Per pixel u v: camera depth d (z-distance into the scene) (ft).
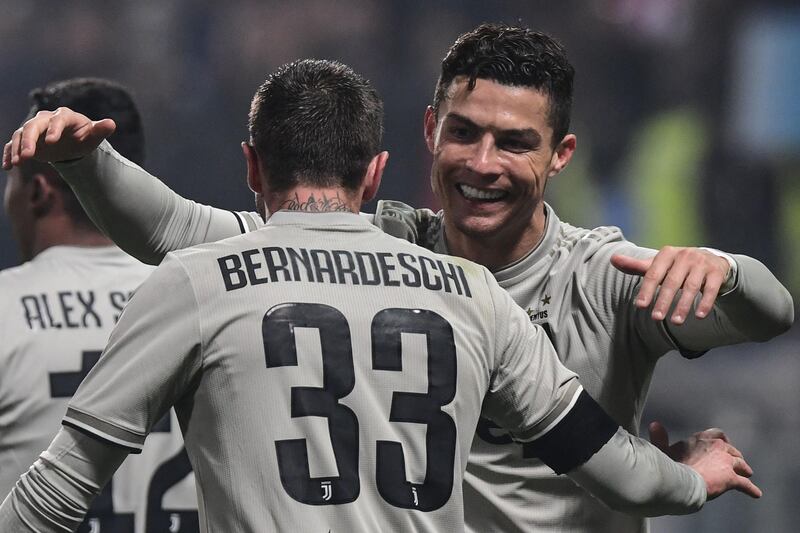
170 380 27.89
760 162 113.91
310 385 27.89
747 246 110.93
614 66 122.52
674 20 122.11
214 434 27.94
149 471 40.40
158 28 130.52
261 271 28.48
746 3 119.75
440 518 28.37
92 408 27.81
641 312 33.01
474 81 32.55
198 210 34.09
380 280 29.07
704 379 90.43
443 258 30.25
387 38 127.95
